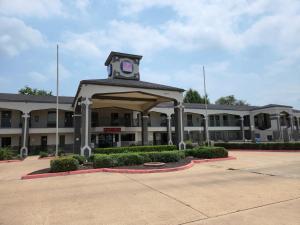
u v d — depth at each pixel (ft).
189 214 18.67
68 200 23.66
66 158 42.65
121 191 26.94
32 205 22.24
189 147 84.79
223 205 20.86
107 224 17.08
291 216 17.88
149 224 16.87
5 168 53.42
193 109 125.80
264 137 141.59
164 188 27.86
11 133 90.33
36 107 90.94
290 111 137.90
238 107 150.30
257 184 29.43
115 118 112.57
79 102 74.33
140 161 47.75
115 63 81.61
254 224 16.44
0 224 17.57
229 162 53.06
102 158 45.09
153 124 123.54
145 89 68.95
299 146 81.25
